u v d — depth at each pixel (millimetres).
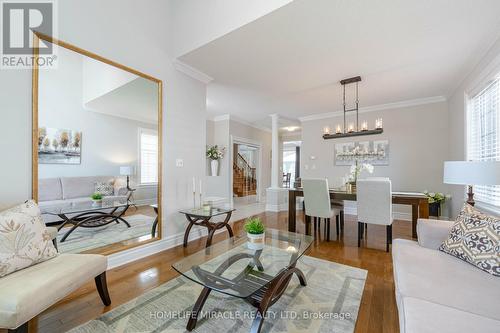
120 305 1773
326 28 2359
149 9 2840
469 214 1784
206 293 1592
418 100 4633
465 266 1510
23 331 1191
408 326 957
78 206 2379
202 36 2740
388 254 2863
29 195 1931
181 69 3203
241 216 5227
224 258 1850
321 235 3705
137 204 2832
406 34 2436
